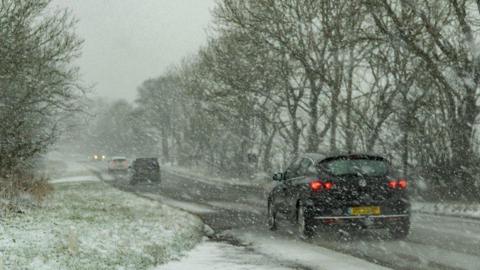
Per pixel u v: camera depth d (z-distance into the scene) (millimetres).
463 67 18672
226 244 11352
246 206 20875
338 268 8469
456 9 18594
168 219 15047
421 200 19578
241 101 34375
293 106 32812
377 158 11609
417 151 19672
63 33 19391
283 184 13023
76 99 21281
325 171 11336
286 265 8688
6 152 19016
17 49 17781
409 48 19734
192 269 8312
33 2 18219
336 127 27328
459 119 18547
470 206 16484
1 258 7625
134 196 24828
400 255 9539
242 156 44562
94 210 17359
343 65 26312
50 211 16375
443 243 10766
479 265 8516
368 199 11133
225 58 33062
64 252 8969
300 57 28125
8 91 18547
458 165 18422
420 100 19594
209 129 48594
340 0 26859
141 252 9562
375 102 22750
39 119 21906
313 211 11164
